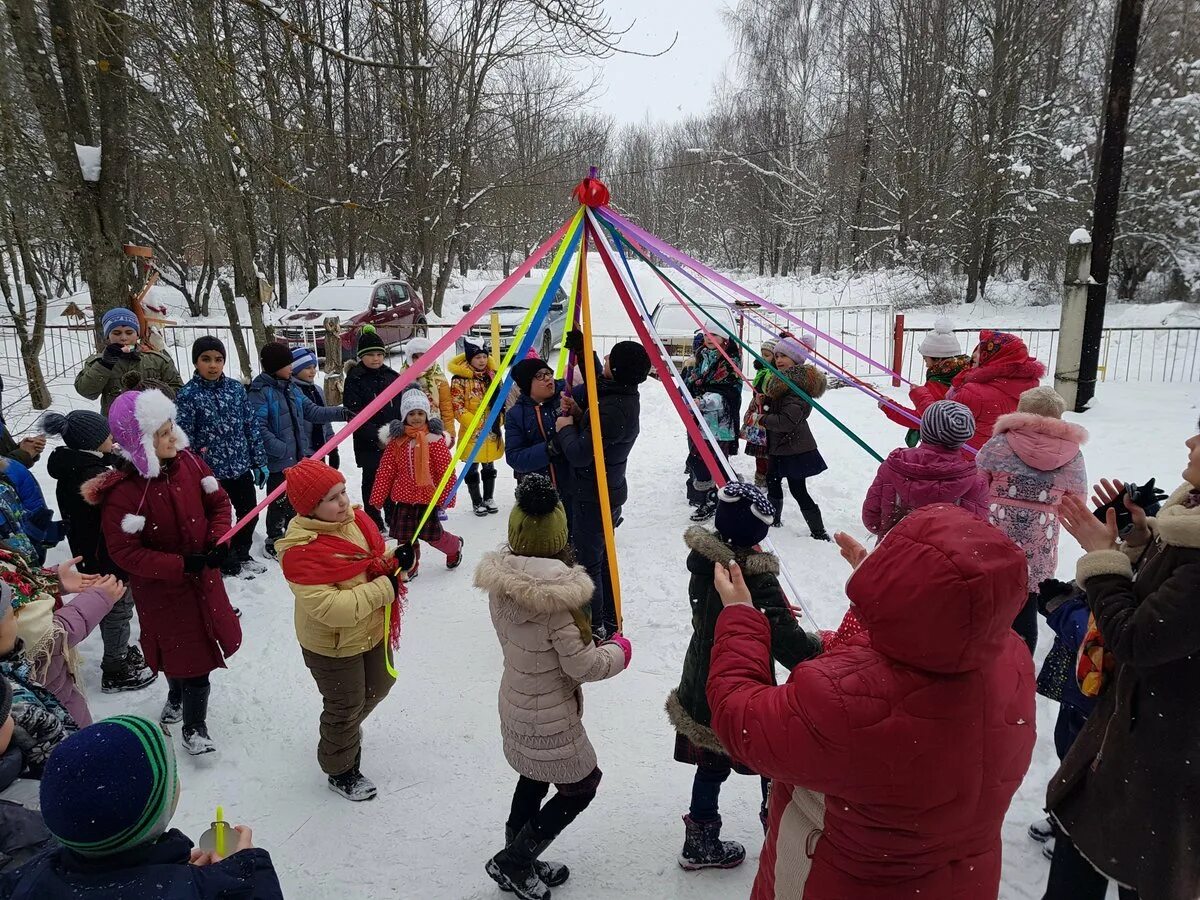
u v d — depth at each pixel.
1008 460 3.68
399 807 3.25
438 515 5.64
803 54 31.05
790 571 5.40
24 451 4.49
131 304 6.84
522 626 2.60
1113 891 2.69
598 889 2.76
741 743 1.67
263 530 6.49
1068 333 9.25
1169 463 7.19
